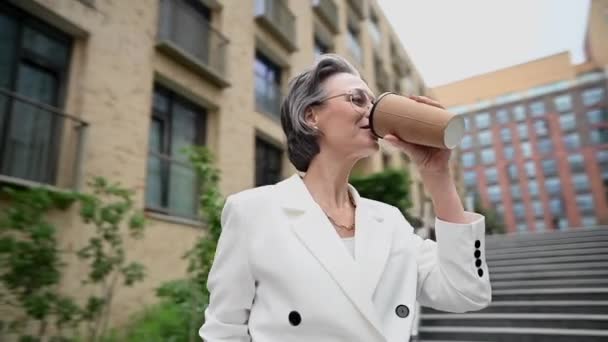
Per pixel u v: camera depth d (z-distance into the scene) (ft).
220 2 27.45
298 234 2.96
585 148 175.83
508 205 187.01
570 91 183.83
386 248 3.12
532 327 15.16
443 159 3.09
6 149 15.08
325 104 3.40
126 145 18.57
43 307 11.00
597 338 13.17
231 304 3.08
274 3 33.68
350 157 3.36
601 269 20.24
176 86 22.86
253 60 30.01
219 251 3.23
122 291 16.85
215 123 25.70
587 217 171.01
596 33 180.24
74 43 17.70
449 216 3.14
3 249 10.36
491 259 26.50
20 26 15.98
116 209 13.43
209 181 13.24
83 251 12.84
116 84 18.58
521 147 190.08
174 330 12.64
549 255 24.45
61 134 16.65
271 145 32.94
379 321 2.69
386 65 64.08
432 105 2.91
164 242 19.63
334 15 45.55
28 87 16.05
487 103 202.69
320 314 2.66
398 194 25.21
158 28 21.63
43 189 12.03
